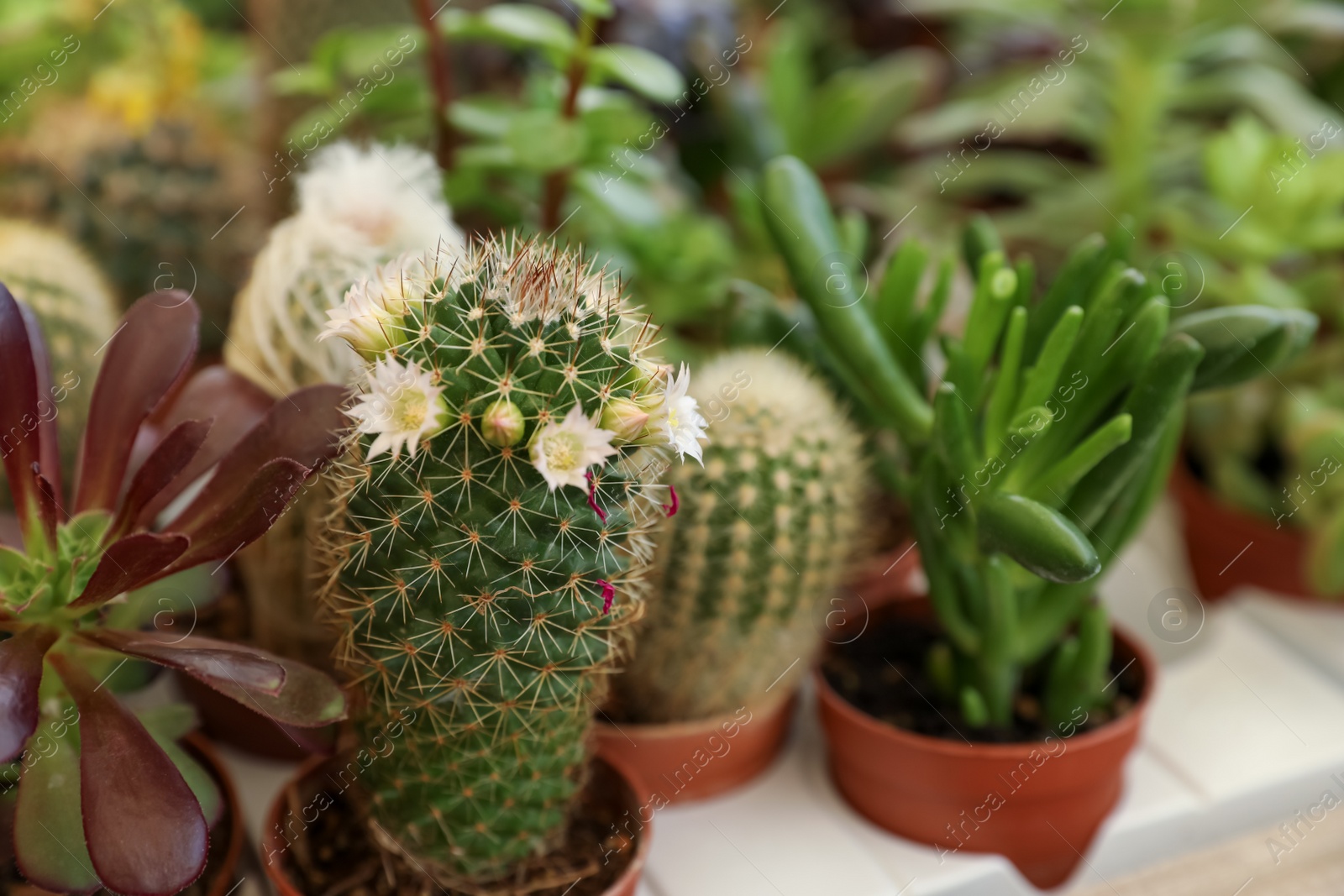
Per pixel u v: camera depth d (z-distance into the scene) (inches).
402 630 9.5
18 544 10.4
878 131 17.6
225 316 14.7
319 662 11.5
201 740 10.9
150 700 12.3
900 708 11.8
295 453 9.9
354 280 10.7
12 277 11.2
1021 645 11.5
